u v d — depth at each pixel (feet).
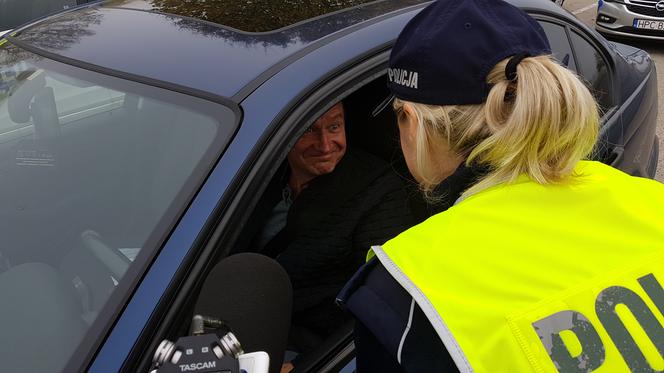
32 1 13.24
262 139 4.26
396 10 5.79
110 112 4.91
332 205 5.77
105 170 4.68
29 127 5.37
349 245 5.73
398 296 2.67
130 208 4.34
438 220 2.81
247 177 4.13
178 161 4.38
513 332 2.46
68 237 4.47
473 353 2.43
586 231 2.81
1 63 5.94
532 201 2.85
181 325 3.72
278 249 5.96
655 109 9.73
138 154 4.60
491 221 2.77
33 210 4.73
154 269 3.83
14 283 4.32
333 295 5.66
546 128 2.78
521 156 2.86
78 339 3.79
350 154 6.04
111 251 4.20
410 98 3.05
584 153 2.91
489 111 2.87
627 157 8.32
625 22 23.25
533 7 7.35
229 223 3.99
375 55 5.14
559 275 2.64
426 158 3.11
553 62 2.90
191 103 4.61
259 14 5.48
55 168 4.91
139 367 3.55
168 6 5.92
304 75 4.68
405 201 5.90
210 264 3.86
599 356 2.50
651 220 2.94
